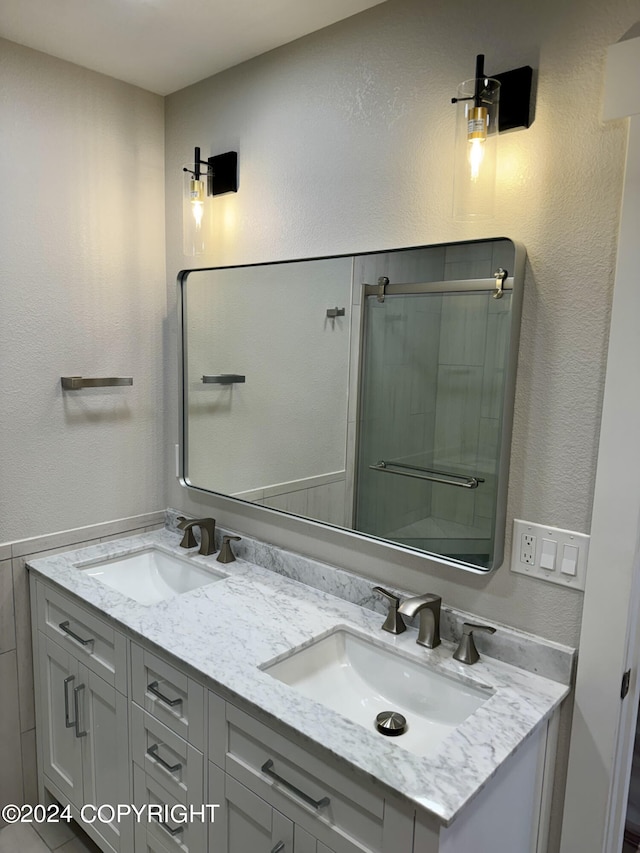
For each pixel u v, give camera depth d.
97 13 1.67
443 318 1.54
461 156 1.35
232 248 2.08
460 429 1.53
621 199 1.26
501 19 1.39
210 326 2.15
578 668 1.38
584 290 1.33
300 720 1.26
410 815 1.08
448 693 1.46
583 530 1.37
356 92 1.68
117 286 2.19
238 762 1.40
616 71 1.23
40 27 1.76
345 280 1.74
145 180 2.23
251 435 2.05
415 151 1.57
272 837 1.34
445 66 1.49
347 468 1.79
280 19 1.69
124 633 1.68
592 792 1.39
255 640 1.57
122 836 1.83
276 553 1.99
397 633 1.60
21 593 2.07
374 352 1.69
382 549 1.72
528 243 1.40
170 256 2.30
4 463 1.97
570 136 1.32
